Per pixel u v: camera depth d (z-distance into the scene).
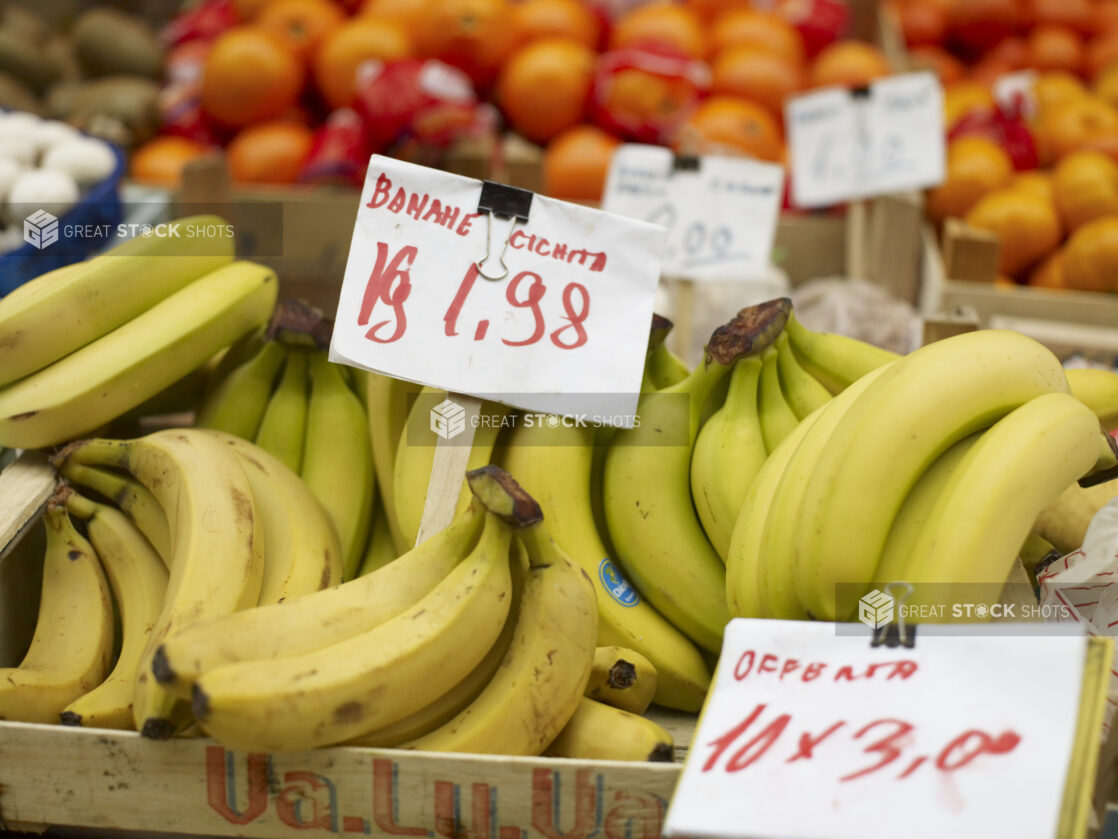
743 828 0.56
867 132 1.72
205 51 2.21
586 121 1.96
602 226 0.86
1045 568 0.83
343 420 0.99
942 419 0.69
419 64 1.81
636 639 0.84
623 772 0.68
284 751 0.66
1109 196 1.71
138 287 0.94
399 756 0.68
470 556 0.72
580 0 2.20
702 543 0.87
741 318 0.89
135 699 0.69
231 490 0.82
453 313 0.85
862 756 0.58
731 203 1.42
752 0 2.37
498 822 0.69
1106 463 0.77
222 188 1.53
